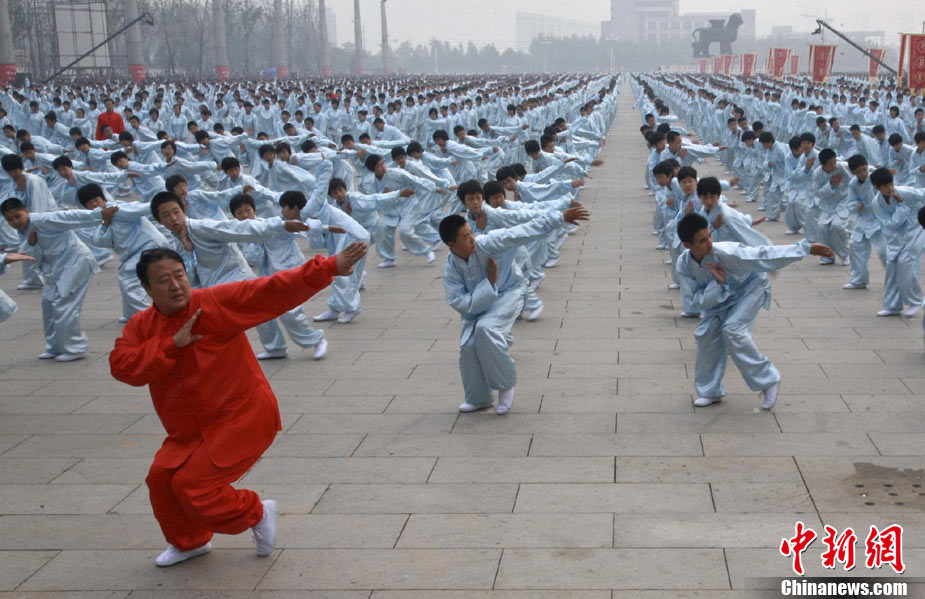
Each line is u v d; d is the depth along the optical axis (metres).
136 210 9.27
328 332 9.89
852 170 10.43
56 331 9.08
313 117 29.20
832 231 12.00
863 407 6.89
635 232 15.53
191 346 4.55
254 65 100.38
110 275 13.37
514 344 9.06
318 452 6.51
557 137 18.50
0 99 30.28
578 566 4.73
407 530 5.24
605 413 7.04
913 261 9.23
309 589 4.66
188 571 4.92
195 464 4.59
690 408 7.07
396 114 28.20
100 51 65.88
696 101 34.44
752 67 71.25
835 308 9.98
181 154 21.00
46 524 5.55
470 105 29.44
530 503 5.52
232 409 4.67
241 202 8.45
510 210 8.23
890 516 5.11
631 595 4.42
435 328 9.90
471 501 5.59
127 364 4.45
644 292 11.13
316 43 111.44
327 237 9.96
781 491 5.51
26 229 8.75
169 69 81.06
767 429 6.54
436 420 7.08
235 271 7.98
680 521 5.18
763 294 6.85
